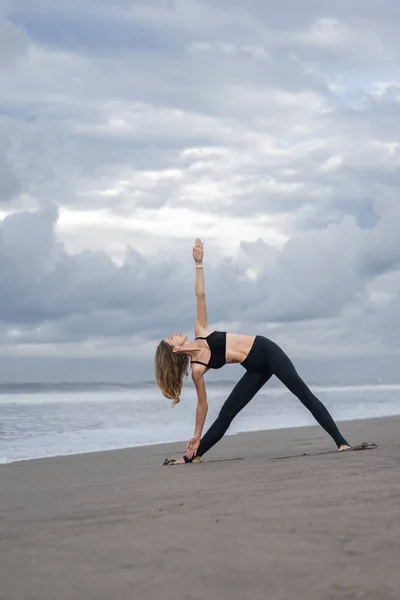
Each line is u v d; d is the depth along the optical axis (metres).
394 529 2.63
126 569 2.32
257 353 6.46
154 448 8.58
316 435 9.82
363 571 2.13
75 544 2.75
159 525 3.02
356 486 3.79
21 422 13.38
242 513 3.15
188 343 6.43
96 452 8.12
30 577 2.29
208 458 6.93
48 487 4.92
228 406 6.50
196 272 6.57
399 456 5.46
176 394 6.51
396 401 22.48
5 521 3.40
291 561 2.28
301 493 3.65
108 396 28.86
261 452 7.43
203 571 2.23
